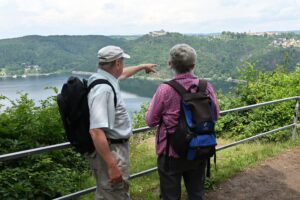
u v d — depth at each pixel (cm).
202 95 328
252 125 980
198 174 360
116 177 298
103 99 293
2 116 542
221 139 1037
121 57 312
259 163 626
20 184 442
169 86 330
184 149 322
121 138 313
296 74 1068
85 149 310
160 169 353
